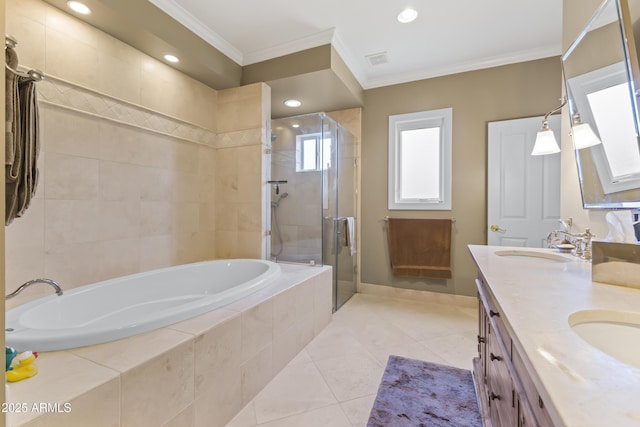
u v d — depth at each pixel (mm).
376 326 2520
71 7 1701
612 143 1281
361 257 3438
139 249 2215
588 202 1522
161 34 2029
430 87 3076
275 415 1449
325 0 2025
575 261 1431
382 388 1662
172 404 1120
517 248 1833
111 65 1995
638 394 406
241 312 1503
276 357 1799
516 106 2744
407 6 2086
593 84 1402
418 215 3150
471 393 1617
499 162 2793
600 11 1317
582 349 539
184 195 2602
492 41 2518
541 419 551
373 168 3355
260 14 2172
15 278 1565
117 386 936
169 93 2426
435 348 2131
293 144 2830
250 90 2754
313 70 2480
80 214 1847
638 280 944
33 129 1178
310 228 2758
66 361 1005
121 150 2080
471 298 2965
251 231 2797
